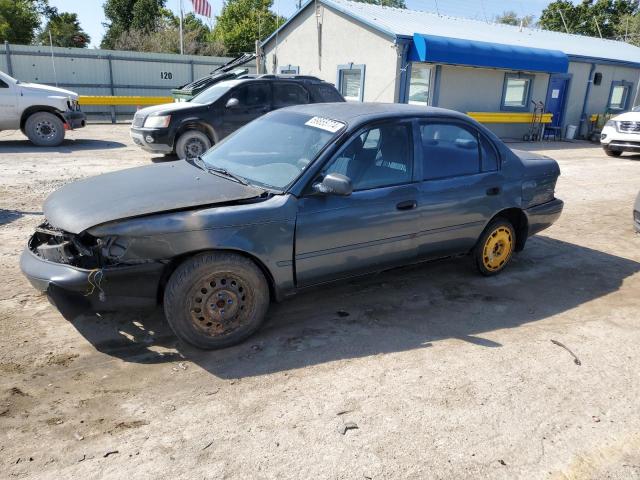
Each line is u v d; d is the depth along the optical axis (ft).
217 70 57.57
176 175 13.51
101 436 9.15
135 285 11.03
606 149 49.37
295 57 64.90
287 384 10.89
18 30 130.82
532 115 60.59
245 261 11.82
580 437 9.72
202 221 11.19
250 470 8.51
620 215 27.09
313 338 12.86
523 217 17.22
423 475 8.57
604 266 19.27
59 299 10.91
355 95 56.39
